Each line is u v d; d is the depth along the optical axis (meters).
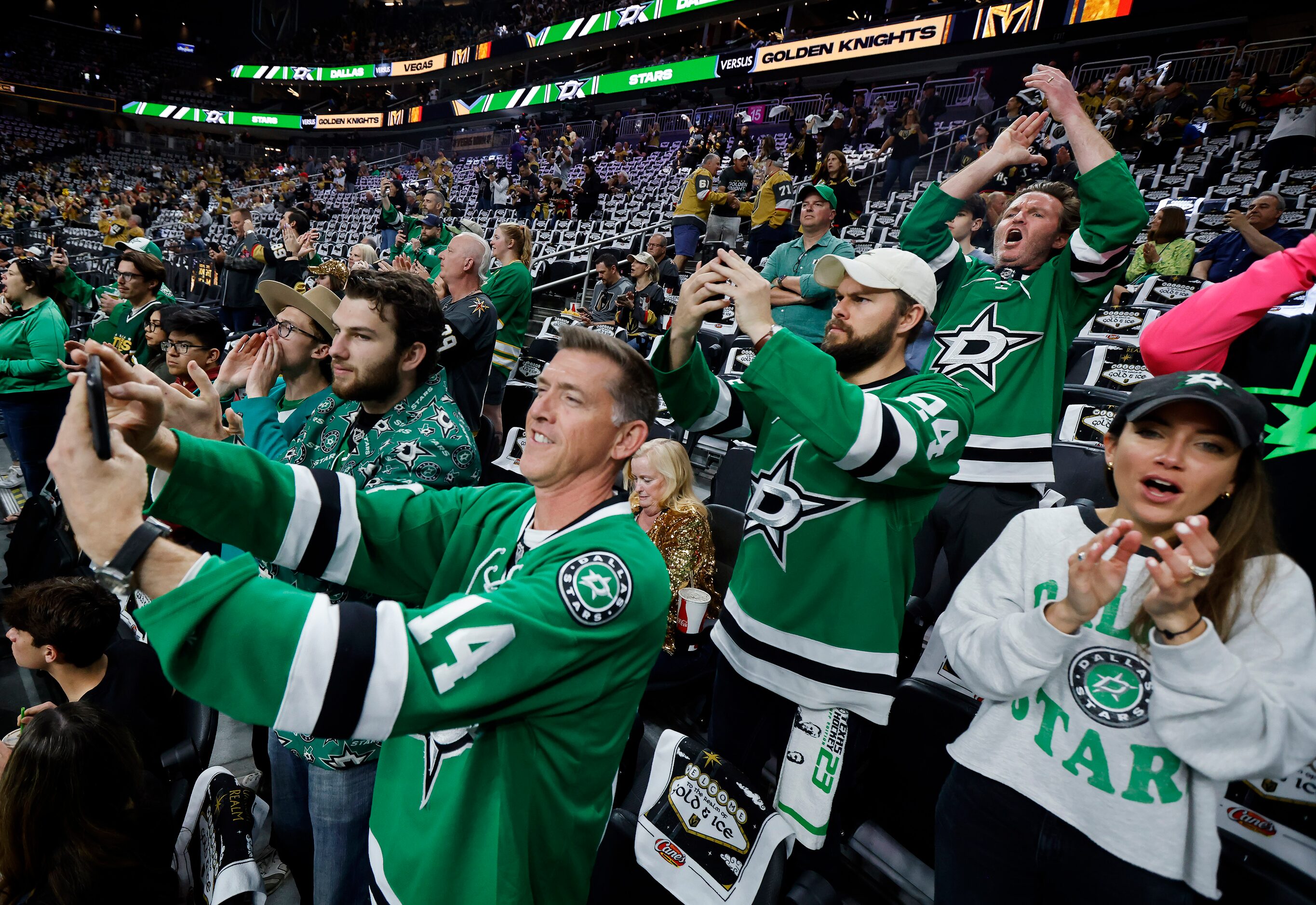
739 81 23.02
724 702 1.95
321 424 1.92
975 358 2.39
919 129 11.21
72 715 1.61
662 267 6.98
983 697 1.37
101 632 2.26
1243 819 1.64
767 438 1.88
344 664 0.78
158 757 2.30
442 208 6.86
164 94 41.09
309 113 39.81
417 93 38.81
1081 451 2.68
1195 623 1.10
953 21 17.97
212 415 1.31
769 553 1.77
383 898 1.12
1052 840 1.26
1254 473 1.20
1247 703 1.08
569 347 1.13
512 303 4.43
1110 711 1.22
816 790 1.67
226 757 2.88
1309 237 1.76
